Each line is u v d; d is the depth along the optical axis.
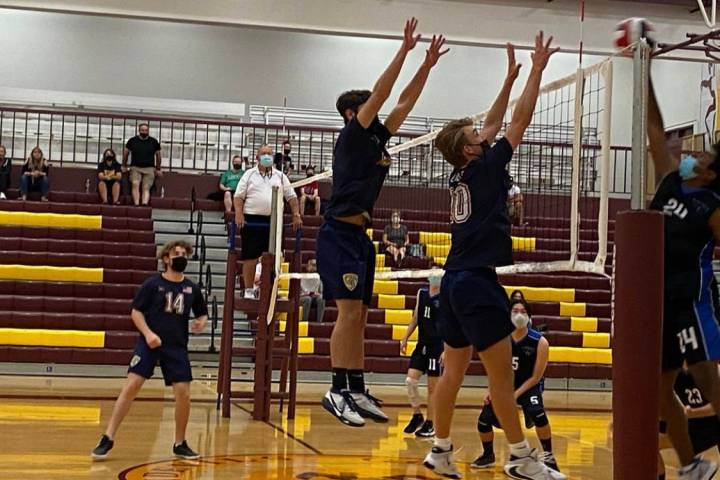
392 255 16.66
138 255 16.39
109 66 22.64
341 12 16.72
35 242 15.95
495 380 4.63
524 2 17.06
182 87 22.98
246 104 23.27
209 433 8.22
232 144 21.58
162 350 6.77
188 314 6.86
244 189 11.99
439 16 16.88
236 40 23.31
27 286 14.98
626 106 21.98
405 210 19.27
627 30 3.63
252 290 10.08
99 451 6.59
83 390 11.66
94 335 13.99
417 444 7.96
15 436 7.54
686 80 22.03
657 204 4.34
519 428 4.65
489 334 4.57
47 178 17.80
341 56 23.81
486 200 4.62
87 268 15.67
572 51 17.00
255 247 12.10
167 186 20.33
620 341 3.29
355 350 4.64
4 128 20.70
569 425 10.15
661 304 3.27
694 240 4.20
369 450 7.50
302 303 14.76
